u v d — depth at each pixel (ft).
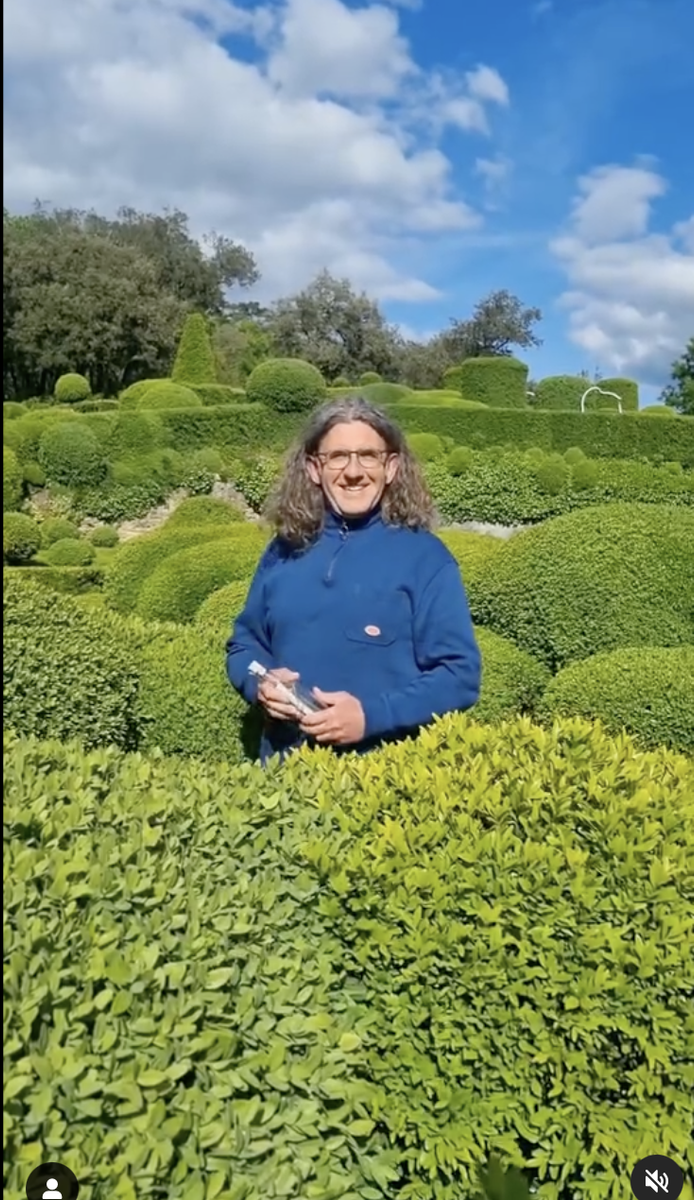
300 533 8.77
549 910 6.11
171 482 66.64
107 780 7.26
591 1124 6.00
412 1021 6.17
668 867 6.14
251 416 74.38
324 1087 5.30
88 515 64.95
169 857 5.98
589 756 7.54
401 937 6.23
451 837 6.48
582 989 5.95
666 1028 5.92
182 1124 4.49
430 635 8.34
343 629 8.32
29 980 4.57
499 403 90.63
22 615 11.74
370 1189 5.74
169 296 140.97
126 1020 4.72
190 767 7.89
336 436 8.38
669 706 13.28
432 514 8.82
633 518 18.02
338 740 8.11
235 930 5.63
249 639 9.19
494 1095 6.13
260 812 6.76
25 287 127.75
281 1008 5.50
